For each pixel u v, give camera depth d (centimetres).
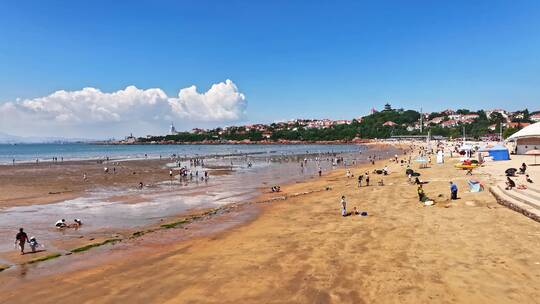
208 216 3003
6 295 1468
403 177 4934
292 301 1327
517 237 1902
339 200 3428
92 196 4144
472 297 1288
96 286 1536
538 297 1270
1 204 3647
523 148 7100
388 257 1723
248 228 2519
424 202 2900
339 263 1680
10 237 2391
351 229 2289
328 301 1311
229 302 1342
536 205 2312
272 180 5659
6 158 13512
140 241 2244
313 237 2156
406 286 1395
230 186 4981
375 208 2906
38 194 4303
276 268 1661
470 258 1647
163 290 1472
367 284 1432
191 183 5372
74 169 7944
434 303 1259
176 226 2650
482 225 2167
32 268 1781
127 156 14575
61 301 1402
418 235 2055
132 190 4644
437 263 1611
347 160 10169
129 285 1536
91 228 2628
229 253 1930
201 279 1571
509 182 2909
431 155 9644
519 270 1488
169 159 11806
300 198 3734
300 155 13800
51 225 2738
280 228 2452
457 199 2969
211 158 12275
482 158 6331
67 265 1816
